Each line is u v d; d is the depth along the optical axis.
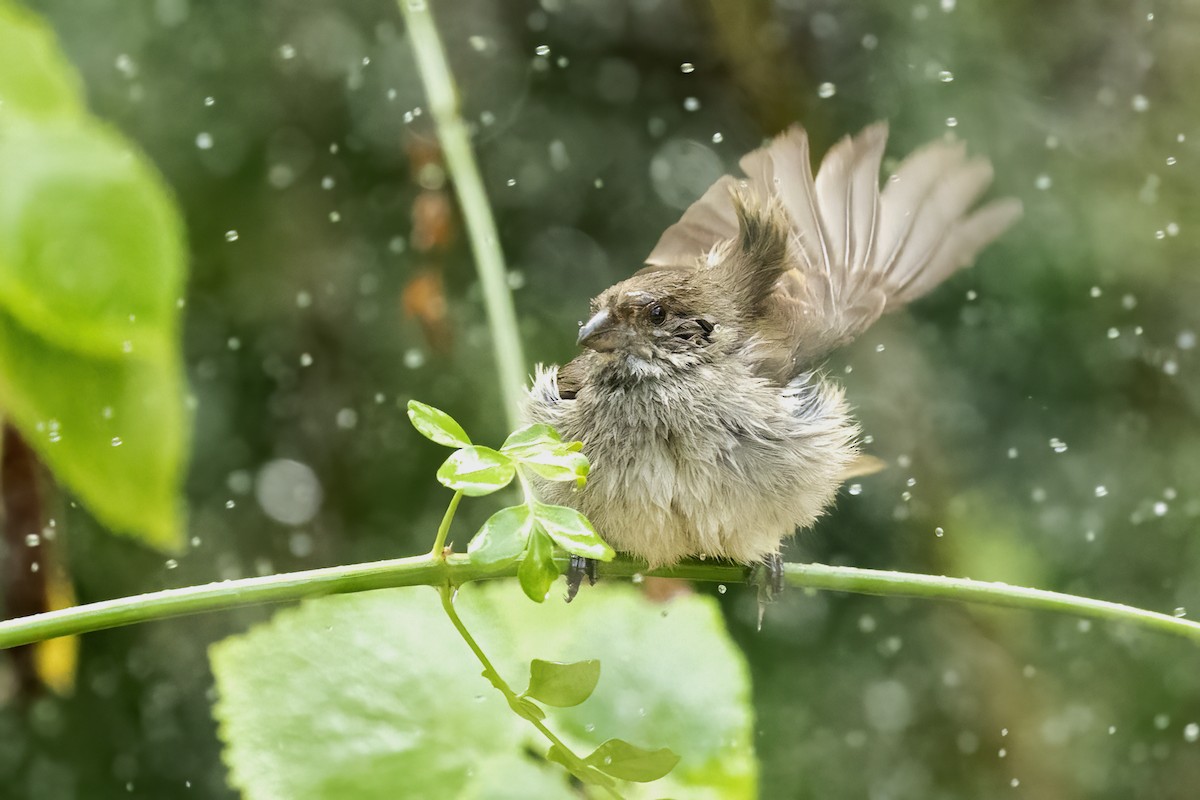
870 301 7.65
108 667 10.67
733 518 7.27
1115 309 11.01
